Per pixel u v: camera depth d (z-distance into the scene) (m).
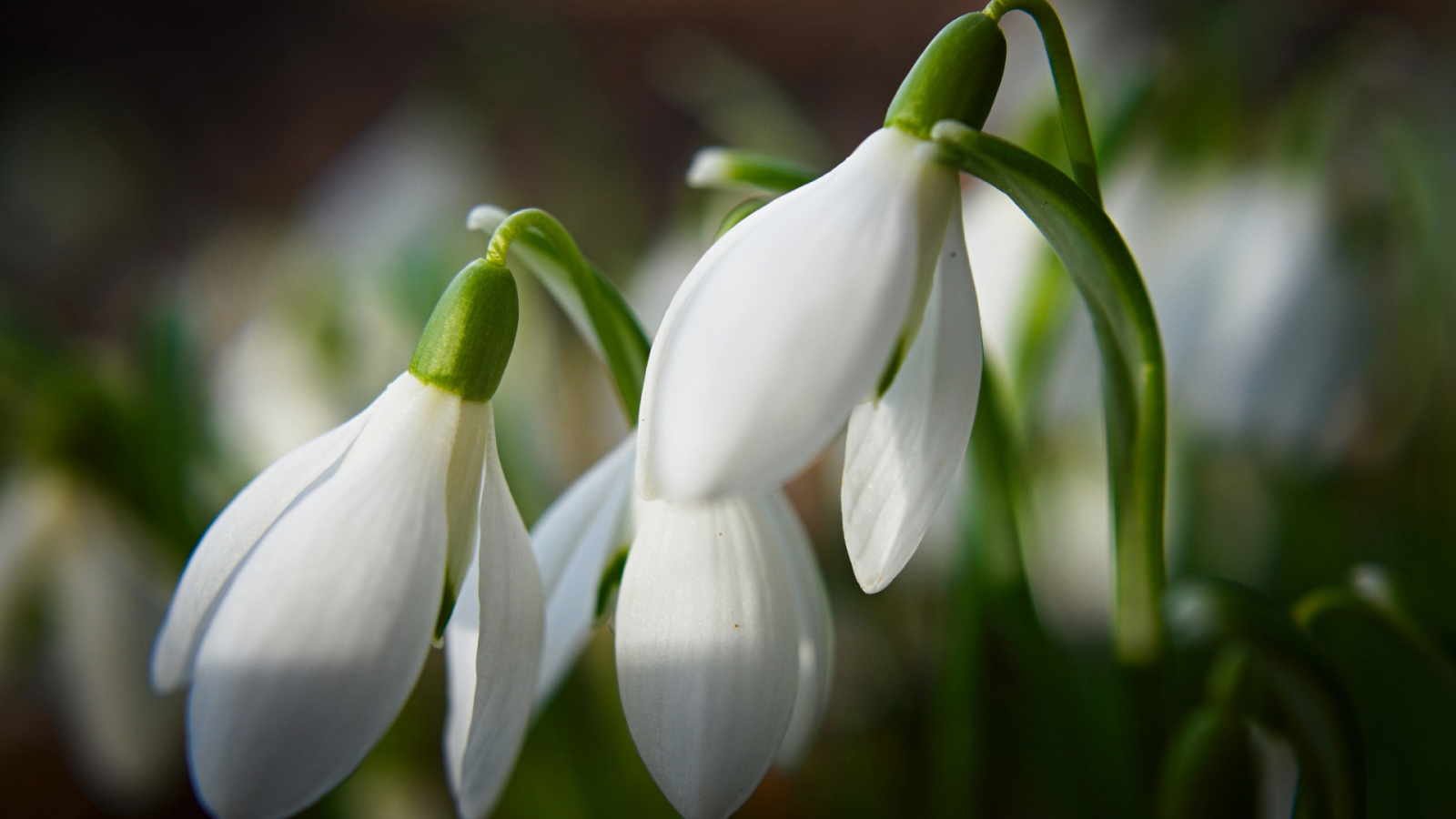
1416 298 0.27
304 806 0.17
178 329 0.27
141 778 0.26
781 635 0.18
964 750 0.23
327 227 0.37
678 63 0.97
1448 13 0.47
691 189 0.30
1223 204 0.27
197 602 0.17
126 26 0.98
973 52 0.17
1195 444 0.27
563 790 0.27
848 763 0.30
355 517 0.17
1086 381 0.28
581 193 0.41
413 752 0.29
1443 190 0.27
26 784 0.36
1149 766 0.19
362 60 1.03
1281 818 0.21
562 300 0.19
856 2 1.05
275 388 0.32
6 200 0.80
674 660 0.18
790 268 0.17
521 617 0.18
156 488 0.24
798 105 0.97
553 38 0.41
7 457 0.25
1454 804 0.24
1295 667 0.19
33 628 0.24
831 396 0.17
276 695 0.17
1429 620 0.20
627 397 0.19
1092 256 0.18
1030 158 0.17
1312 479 0.27
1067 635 0.30
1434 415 0.28
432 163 0.35
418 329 0.31
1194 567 0.28
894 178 0.17
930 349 0.17
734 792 0.18
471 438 0.18
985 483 0.21
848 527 0.18
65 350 0.28
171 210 0.88
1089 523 0.30
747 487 0.17
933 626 0.29
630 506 0.19
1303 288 0.26
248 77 1.00
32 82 0.89
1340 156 0.27
